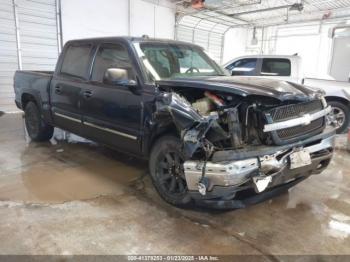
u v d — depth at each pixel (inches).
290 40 589.3
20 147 190.4
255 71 282.2
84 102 148.2
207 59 157.2
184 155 99.6
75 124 159.9
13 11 309.9
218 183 91.1
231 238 94.6
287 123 98.1
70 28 356.2
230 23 564.1
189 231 98.0
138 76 121.7
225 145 97.2
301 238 95.3
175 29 487.2
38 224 100.0
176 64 137.6
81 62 156.2
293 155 99.5
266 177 92.9
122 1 402.0
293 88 106.3
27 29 323.3
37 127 197.3
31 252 85.4
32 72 200.5
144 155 124.6
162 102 106.7
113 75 118.0
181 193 108.7
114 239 92.6
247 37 651.5
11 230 96.1
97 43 147.9
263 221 105.4
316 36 551.5
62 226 99.2
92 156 173.8
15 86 212.2
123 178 141.8
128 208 112.5
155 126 113.3
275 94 94.9
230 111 96.0
